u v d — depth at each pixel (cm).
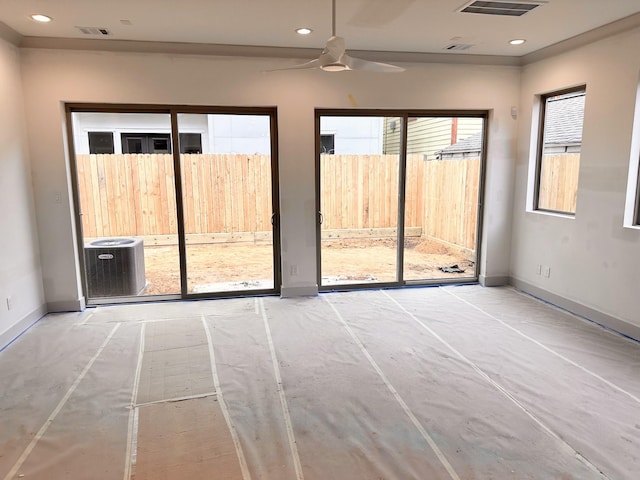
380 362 319
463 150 534
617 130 367
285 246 472
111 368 313
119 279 462
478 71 475
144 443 227
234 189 476
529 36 399
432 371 304
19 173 386
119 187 457
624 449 219
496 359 322
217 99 434
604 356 326
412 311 431
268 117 463
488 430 235
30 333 379
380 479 199
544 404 261
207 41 411
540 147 477
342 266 516
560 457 213
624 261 364
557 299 444
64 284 432
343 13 336
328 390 280
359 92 457
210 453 218
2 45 362
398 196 510
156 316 421
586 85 395
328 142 484
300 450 220
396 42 417
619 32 360
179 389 283
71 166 430
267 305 452
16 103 384
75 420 248
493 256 516
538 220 468
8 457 216
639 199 361
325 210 498
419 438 229
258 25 364
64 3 310
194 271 485
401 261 515
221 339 364
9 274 362
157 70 419
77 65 405
